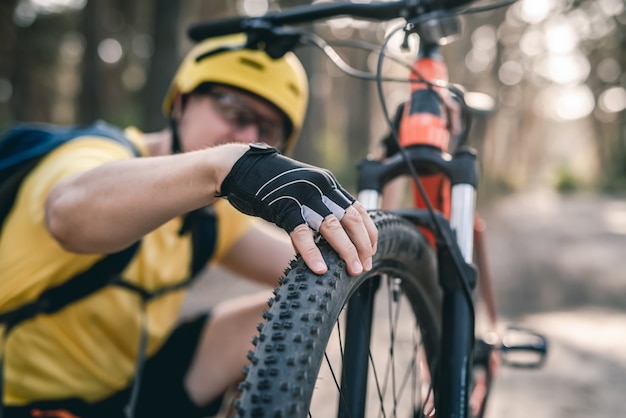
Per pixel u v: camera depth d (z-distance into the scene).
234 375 1.77
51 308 1.53
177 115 1.79
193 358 1.79
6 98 23.11
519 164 48.66
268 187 0.95
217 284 6.20
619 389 3.16
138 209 1.08
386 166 1.39
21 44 20.34
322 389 2.92
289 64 1.82
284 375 0.82
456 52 26.48
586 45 31.47
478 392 1.69
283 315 0.87
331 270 0.93
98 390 1.63
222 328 1.79
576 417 2.77
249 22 1.64
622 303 5.95
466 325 1.24
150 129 10.26
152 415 1.73
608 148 45.06
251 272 1.97
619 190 40.47
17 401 1.54
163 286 1.71
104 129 1.60
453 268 1.25
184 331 1.82
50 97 24.86
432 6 1.42
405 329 4.05
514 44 32.59
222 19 1.68
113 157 1.49
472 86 30.66
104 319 1.58
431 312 1.35
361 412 1.16
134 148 1.63
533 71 38.62
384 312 4.58
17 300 1.47
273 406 0.79
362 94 27.39
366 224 0.98
